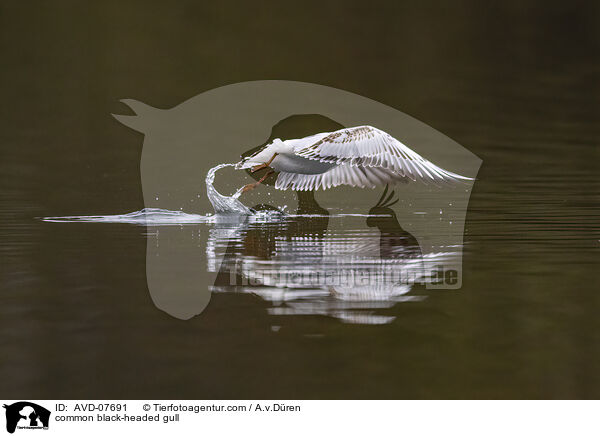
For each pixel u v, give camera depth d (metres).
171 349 7.71
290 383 6.99
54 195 16.52
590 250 11.30
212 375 7.18
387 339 7.94
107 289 9.53
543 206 14.91
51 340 7.95
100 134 24.03
